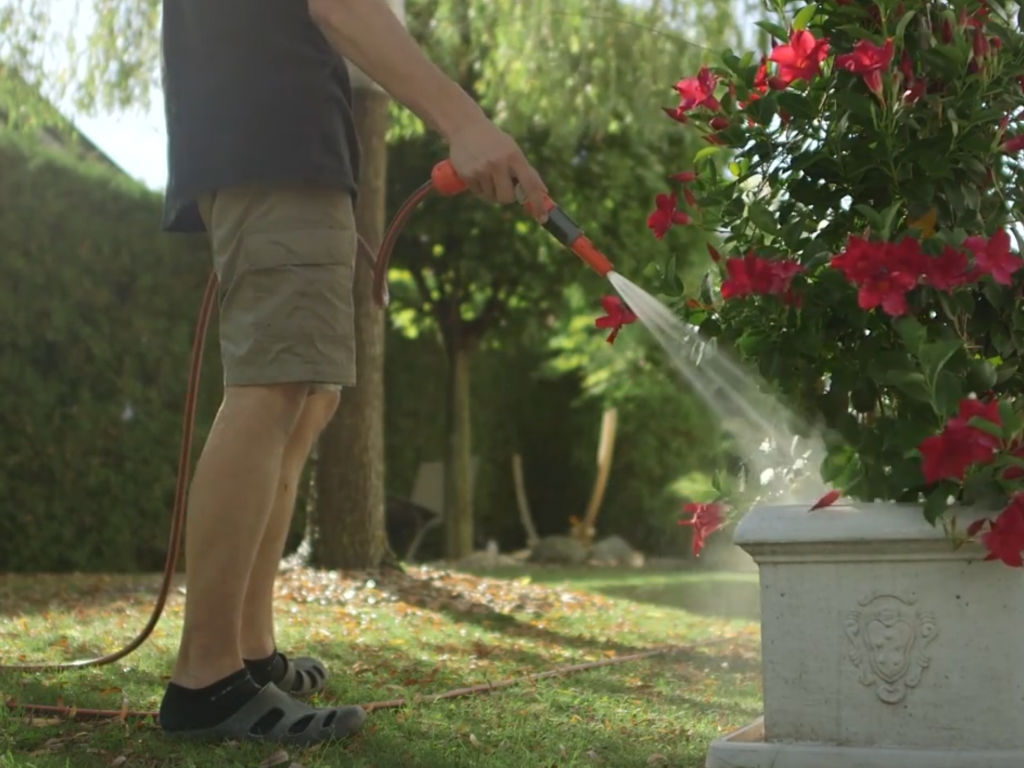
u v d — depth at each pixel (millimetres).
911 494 2059
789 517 2094
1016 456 1903
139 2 7004
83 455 8445
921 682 2025
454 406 11719
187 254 9039
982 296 2104
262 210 2301
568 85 7730
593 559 11938
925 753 1989
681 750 2395
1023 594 1994
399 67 2213
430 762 2184
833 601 2082
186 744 2289
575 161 10258
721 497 2393
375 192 6215
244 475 2289
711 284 2289
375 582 6020
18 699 2666
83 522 8430
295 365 2281
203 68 2375
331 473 6324
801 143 2225
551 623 5102
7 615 4863
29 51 6973
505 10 7551
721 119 2275
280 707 2322
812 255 2117
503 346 12781
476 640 4289
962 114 2139
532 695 3008
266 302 2293
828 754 2043
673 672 3643
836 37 2234
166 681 3014
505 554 13250
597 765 2230
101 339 8539
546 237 10641
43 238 8297
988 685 1994
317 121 2322
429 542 12430
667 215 2324
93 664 3178
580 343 12828
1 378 8125
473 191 2262
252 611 2748
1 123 8461
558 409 13852
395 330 12133
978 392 1987
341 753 2227
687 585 7605
